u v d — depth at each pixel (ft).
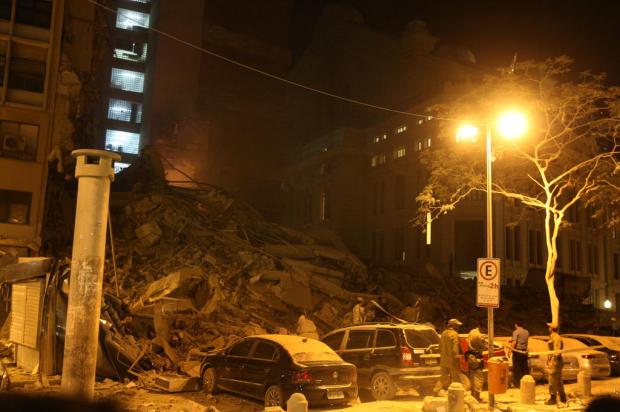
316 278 92.07
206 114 231.30
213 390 47.14
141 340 59.52
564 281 138.41
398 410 39.04
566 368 60.75
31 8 98.58
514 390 52.37
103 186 34.14
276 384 41.19
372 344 47.93
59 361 49.24
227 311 76.69
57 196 106.52
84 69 111.04
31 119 95.86
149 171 121.70
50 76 98.02
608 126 74.28
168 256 91.40
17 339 53.98
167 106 220.84
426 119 166.30
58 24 99.60
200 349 61.87
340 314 87.71
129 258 88.28
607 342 67.56
